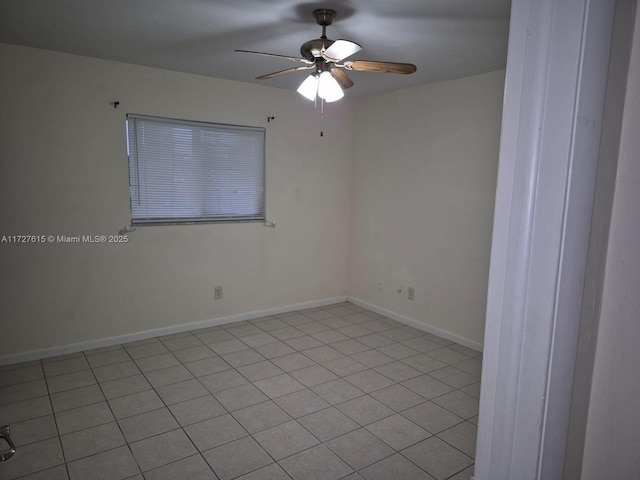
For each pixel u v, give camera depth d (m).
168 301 3.82
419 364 3.30
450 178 3.74
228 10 2.31
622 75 0.63
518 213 0.65
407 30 2.52
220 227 4.02
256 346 3.61
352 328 4.11
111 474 2.01
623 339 0.66
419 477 2.04
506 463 0.71
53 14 2.40
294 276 4.57
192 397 2.74
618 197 0.65
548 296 0.62
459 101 3.61
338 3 2.18
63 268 3.32
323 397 2.77
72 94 3.21
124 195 3.50
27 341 3.23
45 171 3.17
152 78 3.51
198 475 2.02
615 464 0.69
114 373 3.06
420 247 4.07
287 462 2.12
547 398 0.64
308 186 4.53
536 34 0.61
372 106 4.48
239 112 3.98
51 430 2.35
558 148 0.60
